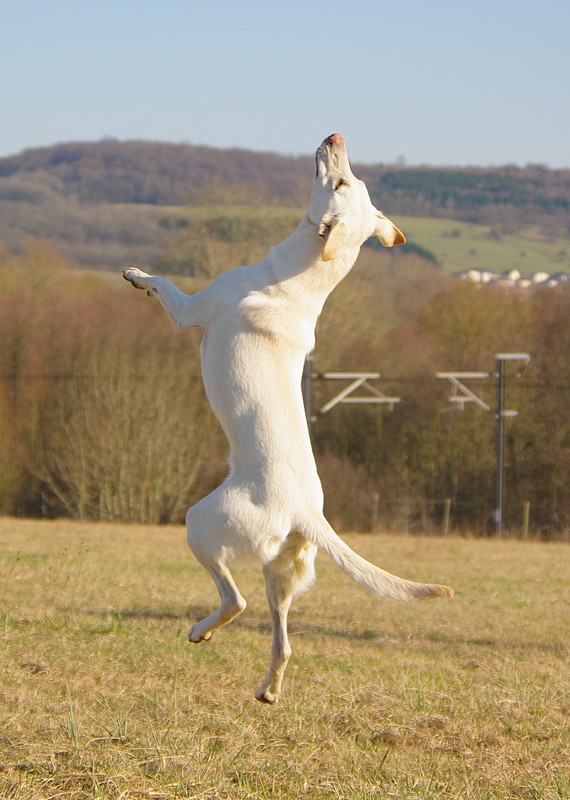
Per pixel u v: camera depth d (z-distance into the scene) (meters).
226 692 6.72
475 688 7.46
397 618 11.33
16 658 7.42
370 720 6.25
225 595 5.45
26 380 36.00
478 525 36.94
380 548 22.58
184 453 35.19
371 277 43.47
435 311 42.00
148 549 18.23
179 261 41.00
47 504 35.84
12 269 42.56
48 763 4.76
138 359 36.12
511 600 13.73
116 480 34.56
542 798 4.88
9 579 11.82
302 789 4.84
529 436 36.66
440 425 38.34
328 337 39.47
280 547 5.46
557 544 27.61
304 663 8.14
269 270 5.71
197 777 4.79
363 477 37.81
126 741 5.21
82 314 37.31
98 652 7.83
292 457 5.46
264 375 5.54
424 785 4.97
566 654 9.51
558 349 37.34
